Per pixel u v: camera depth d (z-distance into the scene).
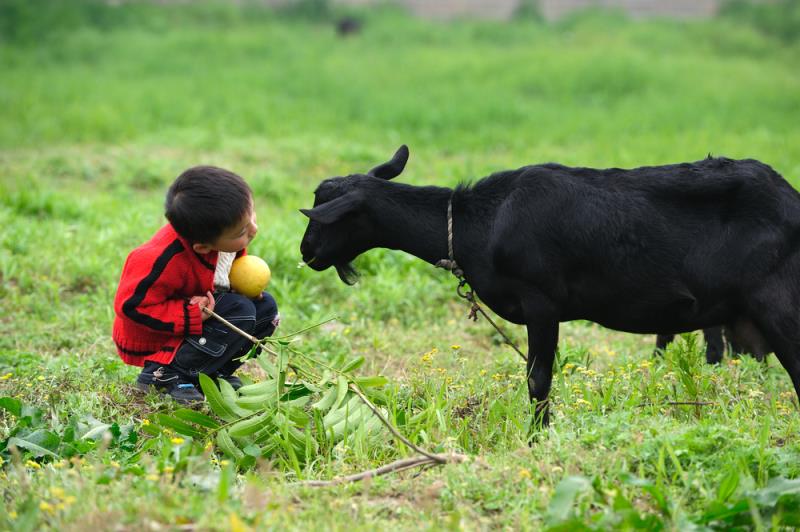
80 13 45.88
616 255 8.10
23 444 7.80
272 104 29.70
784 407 9.04
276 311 9.52
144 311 8.62
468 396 9.47
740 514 6.59
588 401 8.75
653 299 8.15
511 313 8.62
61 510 6.48
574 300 8.40
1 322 12.14
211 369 9.02
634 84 33.38
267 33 45.69
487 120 28.36
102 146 23.70
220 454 8.48
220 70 36.41
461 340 12.24
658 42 43.12
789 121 27.69
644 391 9.38
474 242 8.52
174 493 6.74
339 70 36.56
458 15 56.69
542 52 39.12
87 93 30.59
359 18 53.59
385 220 8.70
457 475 7.25
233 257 9.03
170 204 8.43
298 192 19.36
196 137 24.02
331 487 7.22
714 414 8.59
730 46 44.03
